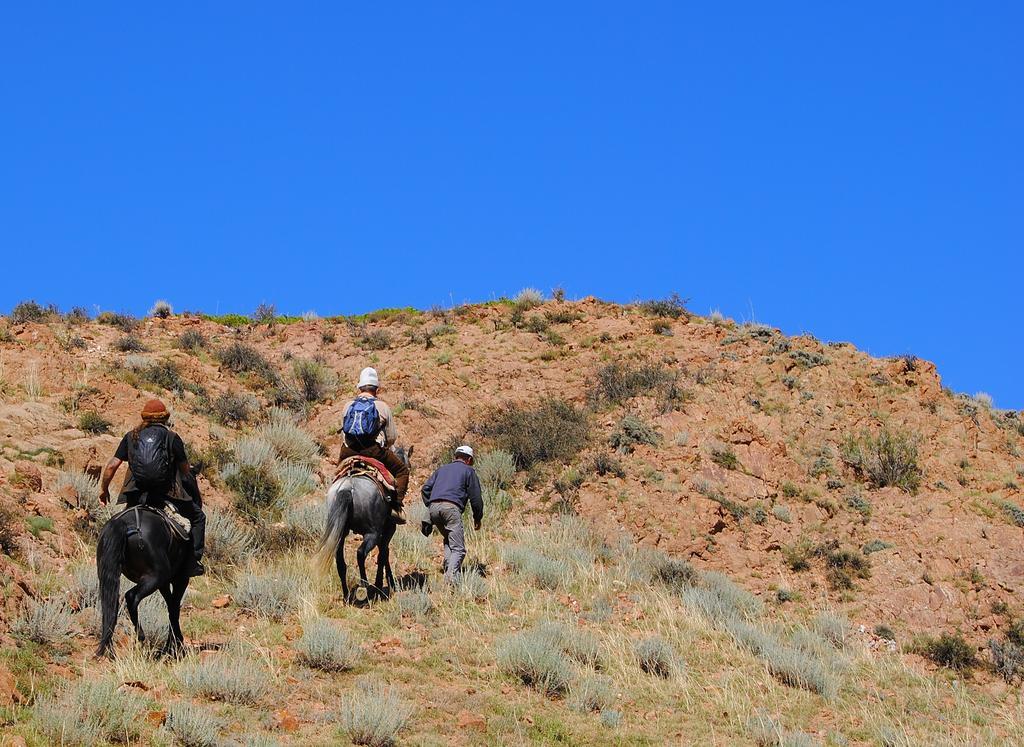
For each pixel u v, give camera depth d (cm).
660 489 1842
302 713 995
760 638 1434
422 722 1022
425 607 1322
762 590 1681
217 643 1140
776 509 1853
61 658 1014
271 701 1007
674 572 1639
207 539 1427
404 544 1602
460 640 1252
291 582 1328
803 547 1791
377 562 1473
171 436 1060
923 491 1934
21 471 1424
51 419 1672
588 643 1288
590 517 1786
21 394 1777
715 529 1784
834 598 1678
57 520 1362
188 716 897
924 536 1812
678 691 1244
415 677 1131
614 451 1948
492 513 1783
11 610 1078
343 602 1318
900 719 1309
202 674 1002
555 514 1792
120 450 1054
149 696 959
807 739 1149
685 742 1105
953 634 1598
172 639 1081
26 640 1027
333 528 1265
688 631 1436
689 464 1916
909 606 1658
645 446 1953
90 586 1181
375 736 950
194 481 1086
